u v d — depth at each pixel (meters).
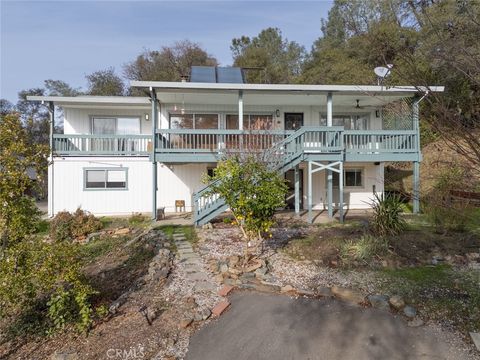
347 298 5.06
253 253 7.41
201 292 5.39
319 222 11.48
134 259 7.79
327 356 3.80
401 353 3.80
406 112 5.68
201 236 9.42
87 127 15.66
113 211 14.98
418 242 7.67
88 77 36.81
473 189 4.29
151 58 38.72
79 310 4.80
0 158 4.17
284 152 11.73
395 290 5.31
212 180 7.39
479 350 3.80
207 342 4.10
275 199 6.27
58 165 14.59
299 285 5.61
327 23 31.12
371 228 8.73
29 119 5.06
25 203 4.43
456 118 3.20
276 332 4.26
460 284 5.52
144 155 15.20
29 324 4.73
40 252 4.39
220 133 12.55
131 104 15.10
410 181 17.28
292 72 39.12
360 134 12.95
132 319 4.66
